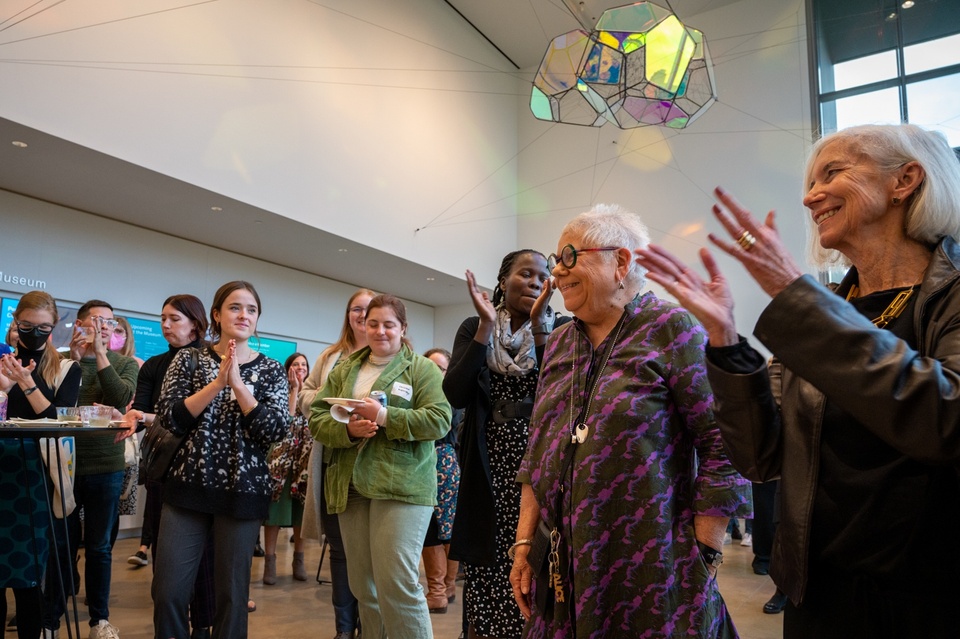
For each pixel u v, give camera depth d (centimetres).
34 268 665
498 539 211
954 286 84
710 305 97
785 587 93
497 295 246
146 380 321
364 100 878
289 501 438
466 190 1052
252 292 275
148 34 623
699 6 1052
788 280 85
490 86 1138
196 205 703
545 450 145
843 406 79
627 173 1085
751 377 97
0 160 586
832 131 105
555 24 1094
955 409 71
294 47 781
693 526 134
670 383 137
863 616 85
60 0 558
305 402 357
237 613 238
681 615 126
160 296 782
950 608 80
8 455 252
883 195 95
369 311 274
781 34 998
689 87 557
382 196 891
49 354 293
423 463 248
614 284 148
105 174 618
